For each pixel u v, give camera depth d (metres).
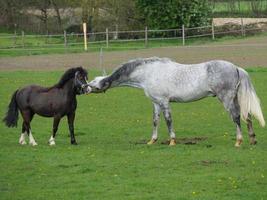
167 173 15.76
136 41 52.81
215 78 18.62
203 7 54.34
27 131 19.58
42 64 40.91
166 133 21.73
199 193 14.02
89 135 21.55
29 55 45.88
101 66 38.66
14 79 34.66
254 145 19.03
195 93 18.95
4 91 30.95
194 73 18.94
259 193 13.98
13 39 54.62
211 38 52.72
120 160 17.19
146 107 26.98
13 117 19.42
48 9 59.97
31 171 16.20
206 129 22.25
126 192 14.22
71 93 19.11
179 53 43.09
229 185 14.59
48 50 47.59
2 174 15.96
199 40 52.25
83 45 50.28
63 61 41.91
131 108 26.78
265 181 14.91
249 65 37.50
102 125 23.34
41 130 22.33
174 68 19.19
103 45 50.28
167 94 19.17
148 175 15.62
